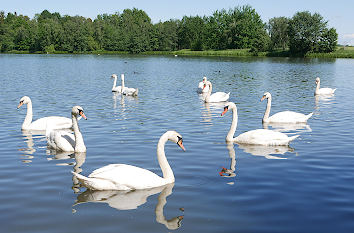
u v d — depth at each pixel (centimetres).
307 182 973
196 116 2006
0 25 17638
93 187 908
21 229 706
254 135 1387
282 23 14012
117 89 3189
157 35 18112
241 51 15262
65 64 7875
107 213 779
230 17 17025
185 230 702
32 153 1260
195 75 5097
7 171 1061
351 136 1509
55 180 987
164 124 1767
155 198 863
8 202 838
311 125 1758
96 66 7200
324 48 12431
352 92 3175
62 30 16888
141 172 941
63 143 1284
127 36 17238
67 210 794
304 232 698
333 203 834
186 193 896
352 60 9831
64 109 2216
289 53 12725
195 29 18388
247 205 822
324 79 4466
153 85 3772
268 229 710
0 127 1697
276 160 1180
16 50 17588
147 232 694
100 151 1278
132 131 1599
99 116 1986
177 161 1170
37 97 2727
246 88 3519
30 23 18575
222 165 1127
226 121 1864
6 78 4328
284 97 2845
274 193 895
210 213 780
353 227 718
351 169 1081
